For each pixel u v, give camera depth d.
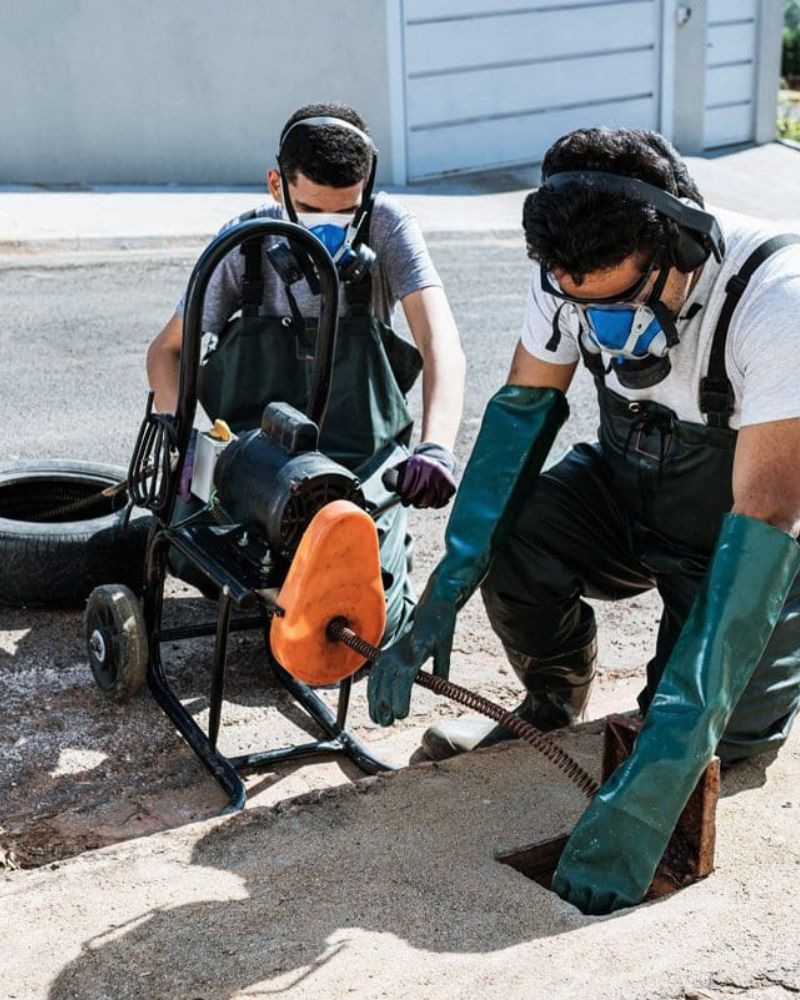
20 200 9.88
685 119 13.38
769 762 2.98
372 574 2.75
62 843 3.06
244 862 2.64
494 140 12.34
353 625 2.81
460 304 8.24
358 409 3.78
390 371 3.81
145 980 2.28
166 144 10.76
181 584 4.35
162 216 9.71
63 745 3.44
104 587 3.55
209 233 9.34
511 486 2.92
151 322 7.41
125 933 2.41
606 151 2.35
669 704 2.41
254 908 2.48
